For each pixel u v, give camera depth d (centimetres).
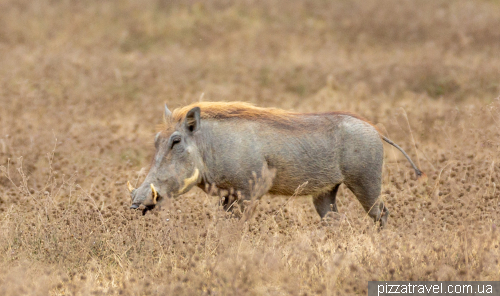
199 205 2086
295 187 2072
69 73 4953
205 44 6612
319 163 2053
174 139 1923
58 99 4197
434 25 7000
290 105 4416
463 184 2191
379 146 2083
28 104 3922
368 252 1741
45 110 3819
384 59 5734
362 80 5044
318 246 1745
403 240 1802
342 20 7356
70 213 1986
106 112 4019
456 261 1673
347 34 6919
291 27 7112
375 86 4838
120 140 3275
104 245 1900
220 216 1850
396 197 2236
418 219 1928
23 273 1562
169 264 1678
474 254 1681
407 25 6962
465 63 5347
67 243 1861
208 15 7488
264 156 1995
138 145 3231
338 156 2072
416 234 1808
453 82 4847
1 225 1995
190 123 1955
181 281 1527
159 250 1791
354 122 2088
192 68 5472
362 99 4538
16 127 3334
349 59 5853
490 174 2216
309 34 6900
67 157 2881
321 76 5206
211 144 1989
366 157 2059
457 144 2822
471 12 7506
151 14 7356
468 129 2842
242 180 1983
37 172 2703
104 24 7031
